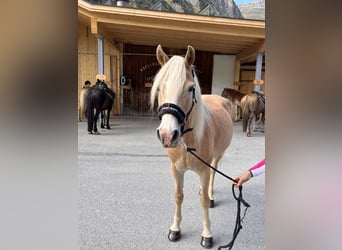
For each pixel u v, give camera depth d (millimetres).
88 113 5164
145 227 1861
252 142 4902
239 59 8055
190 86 1292
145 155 3764
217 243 1686
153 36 6930
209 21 5293
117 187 2584
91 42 7785
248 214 2068
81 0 5027
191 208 2154
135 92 8445
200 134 1454
